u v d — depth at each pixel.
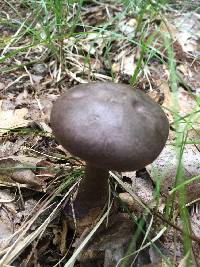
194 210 0.17
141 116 0.12
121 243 0.15
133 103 0.12
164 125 0.13
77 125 0.12
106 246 0.15
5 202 0.16
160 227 0.15
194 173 0.18
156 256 0.15
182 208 0.14
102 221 0.15
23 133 0.18
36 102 0.20
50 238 0.15
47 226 0.15
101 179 0.15
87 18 0.25
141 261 0.15
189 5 0.27
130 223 0.15
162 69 0.23
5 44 0.22
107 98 0.12
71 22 0.24
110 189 0.16
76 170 0.17
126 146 0.12
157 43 0.24
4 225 0.15
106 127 0.12
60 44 0.22
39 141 0.18
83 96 0.12
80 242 0.15
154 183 0.17
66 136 0.12
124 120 0.12
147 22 0.24
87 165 0.14
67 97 0.13
